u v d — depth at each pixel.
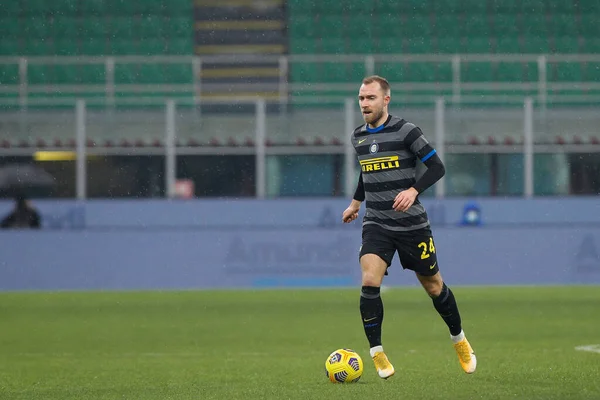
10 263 70.00
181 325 47.22
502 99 73.50
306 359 32.88
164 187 72.56
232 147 71.19
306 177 73.44
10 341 41.06
